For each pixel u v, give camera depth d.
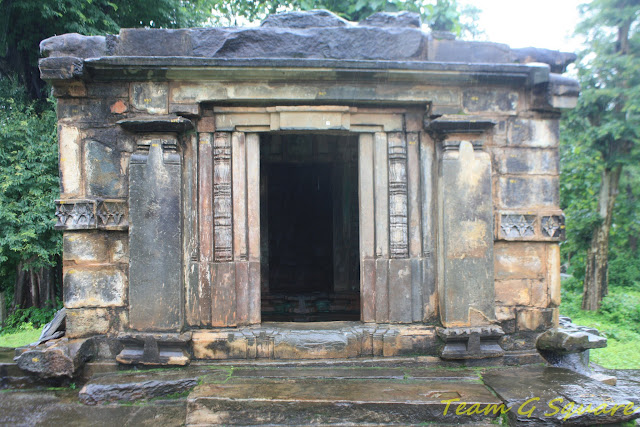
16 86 10.13
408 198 4.79
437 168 4.73
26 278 10.71
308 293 8.30
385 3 10.25
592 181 12.56
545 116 4.80
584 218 12.20
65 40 4.49
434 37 4.75
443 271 4.60
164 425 3.68
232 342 4.51
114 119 4.50
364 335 4.63
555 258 4.78
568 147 12.50
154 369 4.39
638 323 10.25
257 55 4.58
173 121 4.32
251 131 4.69
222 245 4.59
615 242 14.85
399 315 4.71
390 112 4.76
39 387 4.34
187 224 4.57
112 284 4.51
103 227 4.44
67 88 4.45
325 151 8.16
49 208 9.17
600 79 11.36
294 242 9.40
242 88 4.49
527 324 4.76
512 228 4.69
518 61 4.83
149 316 4.39
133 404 3.99
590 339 4.36
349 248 8.21
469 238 4.58
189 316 4.56
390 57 4.66
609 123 10.86
